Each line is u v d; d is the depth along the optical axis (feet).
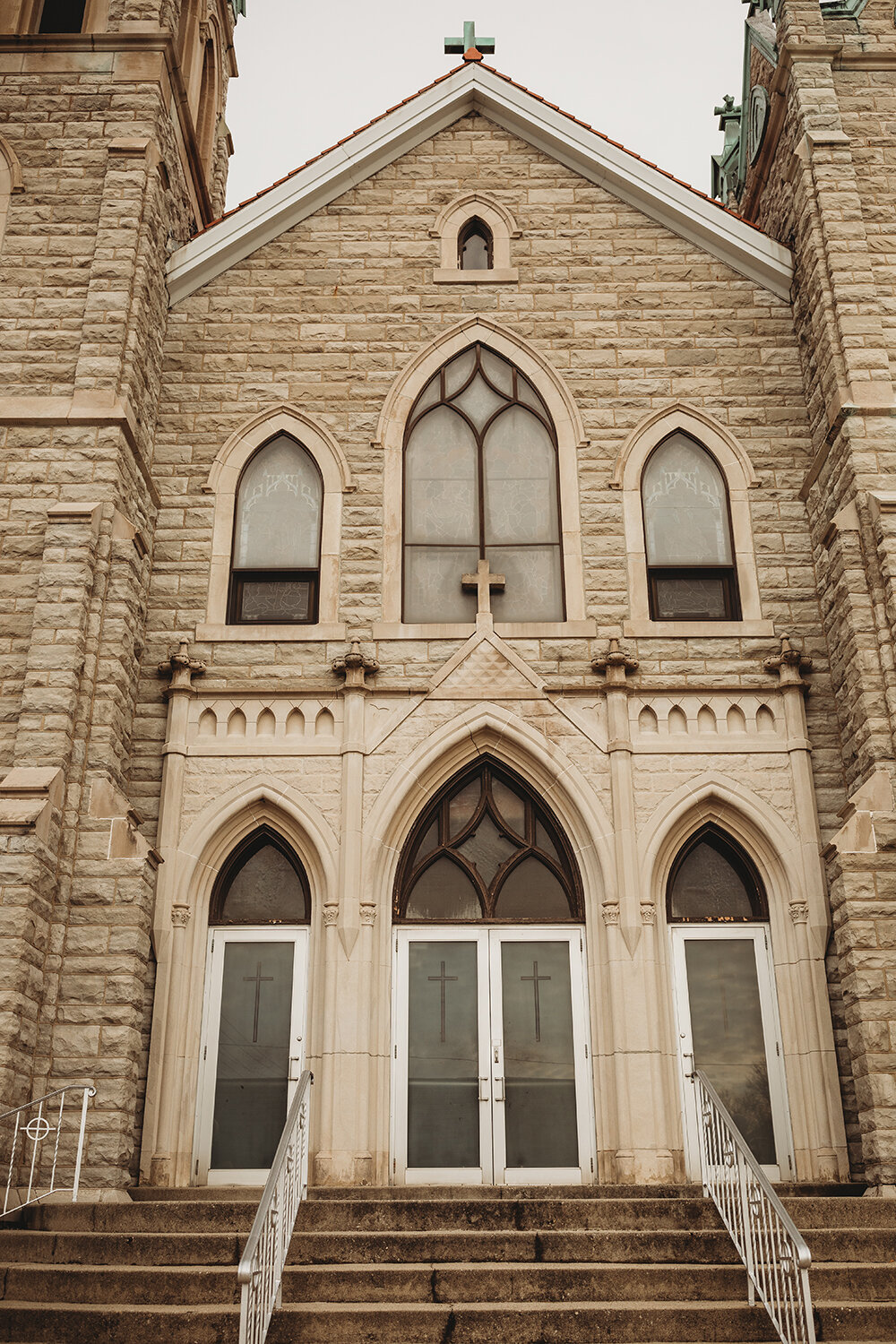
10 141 51.52
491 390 52.75
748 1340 27.43
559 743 46.19
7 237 49.93
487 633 47.83
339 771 45.91
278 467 51.65
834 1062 42.22
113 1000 39.99
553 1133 42.60
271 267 54.34
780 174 56.08
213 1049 43.52
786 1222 26.45
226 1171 42.11
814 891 44.01
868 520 45.32
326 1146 41.09
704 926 44.98
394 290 53.93
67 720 41.73
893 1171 37.86
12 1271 29.73
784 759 46.19
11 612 43.80
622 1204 33.53
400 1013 43.93
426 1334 27.35
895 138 52.39
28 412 46.37
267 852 46.44
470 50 57.57
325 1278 29.27
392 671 47.50
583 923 44.88
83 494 45.42
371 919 43.91
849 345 47.88
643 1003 42.78
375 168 56.08
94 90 52.47
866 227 50.70
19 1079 37.55
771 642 48.16
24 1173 37.63
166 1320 27.27
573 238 54.90
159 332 52.01
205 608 48.78
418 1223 33.40
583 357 52.80
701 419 51.93
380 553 49.57
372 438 51.49
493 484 51.26
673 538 50.49
